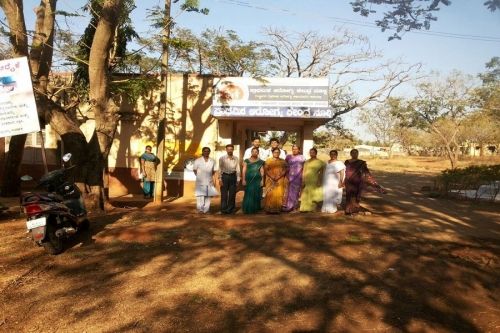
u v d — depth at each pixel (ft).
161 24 42.14
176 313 15.75
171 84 53.42
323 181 36.04
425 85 149.89
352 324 15.24
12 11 32.27
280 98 48.44
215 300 16.96
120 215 32.94
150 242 25.26
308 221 31.58
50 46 36.65
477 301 17.80
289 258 22.47
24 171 54.85
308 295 17.65
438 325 15.42
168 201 48.03
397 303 17.16
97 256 22.58
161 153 45.68
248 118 50.08
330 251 23.82
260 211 36.50
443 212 39.65
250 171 35.32
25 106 26.89
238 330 14.55
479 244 26.35
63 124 34.53
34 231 21.83
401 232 28.84
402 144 253.24
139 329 14.48
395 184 76.84
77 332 14.29
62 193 26.08
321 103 48.29
